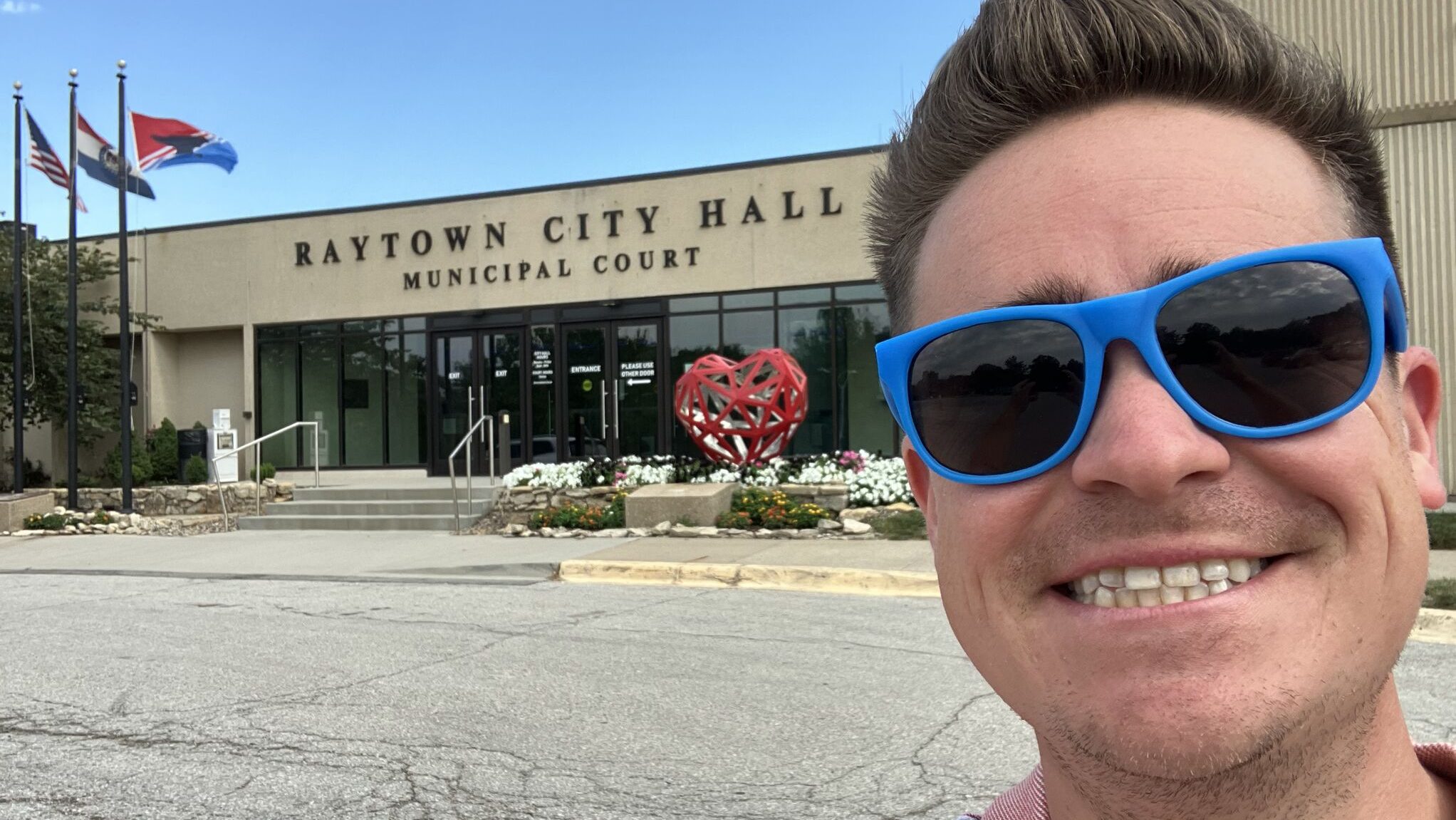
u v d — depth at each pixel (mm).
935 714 4793
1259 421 976
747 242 18469
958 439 1116
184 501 17469
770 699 5113
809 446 18094
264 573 10492
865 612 7594
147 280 21781
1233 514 975
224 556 11883
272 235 21047
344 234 20672
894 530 11367
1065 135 1098
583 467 14742
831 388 18016
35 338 20625
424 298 20188
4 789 3930
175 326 21547
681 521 12422
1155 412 979
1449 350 12672
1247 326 987
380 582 9727
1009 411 1077
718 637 6723
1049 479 1062
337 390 20719
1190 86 1085
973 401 1104
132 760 4270
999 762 4094
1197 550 980
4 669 6055
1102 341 1017
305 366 20906
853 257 17938
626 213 19141
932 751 4246
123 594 9266
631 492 13195
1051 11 1107
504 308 19750
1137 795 1042
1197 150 1059
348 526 14680
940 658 5980
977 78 1157
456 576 9992
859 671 5684
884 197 1350
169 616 7980
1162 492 972
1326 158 1119
